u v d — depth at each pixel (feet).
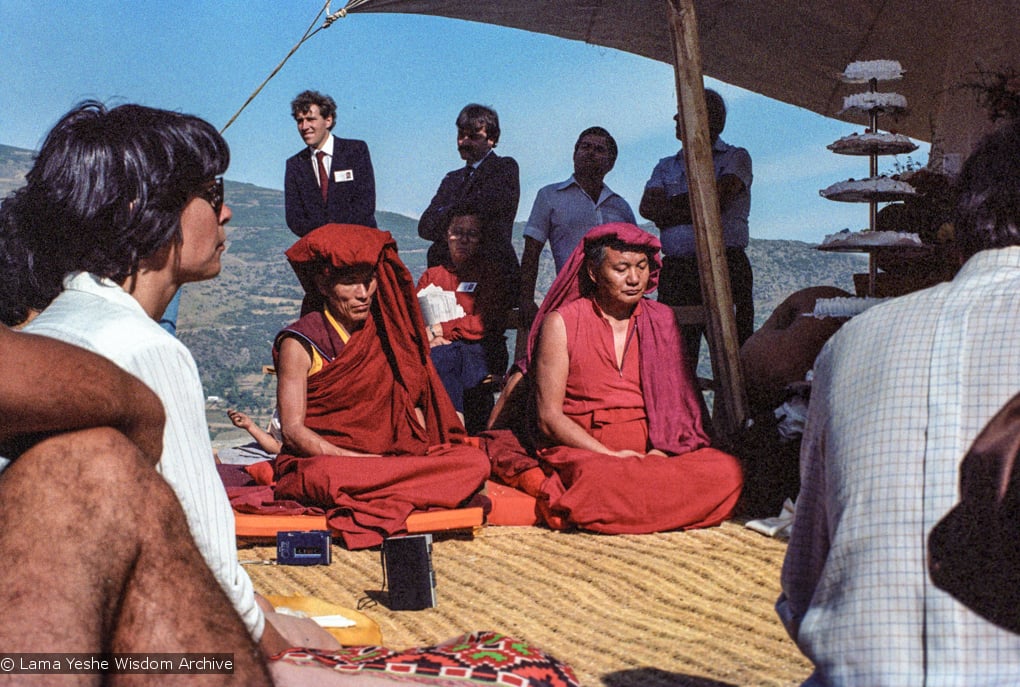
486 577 15.65
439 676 6.86
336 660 6.95
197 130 6.73
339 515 17.65
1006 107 19.01
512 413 21.61
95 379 5.38
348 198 25.96
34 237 6.54
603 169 25.07
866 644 5.81
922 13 25.03
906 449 5.93
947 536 5.71
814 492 6.66
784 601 6.87
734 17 27.02
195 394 6.48
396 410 19.33
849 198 18.19
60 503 5.25
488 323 25.03
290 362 19.02
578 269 20.25
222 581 6.51
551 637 12.77
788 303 21.86
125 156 6.47
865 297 19.39
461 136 25.36
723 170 23.98
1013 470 5.51
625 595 14.51
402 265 19.29
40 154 6.57
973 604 5.60
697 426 19.69
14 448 5.43
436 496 17.81
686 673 11.12
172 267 6.85
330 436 19.08
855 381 6.28
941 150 22.08
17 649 4.99
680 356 19.97
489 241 25.17
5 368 5.12
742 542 17.12
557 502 18.02
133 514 5.34
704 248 20.90
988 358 5.86
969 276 6.29
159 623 5.35
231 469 20.88
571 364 19.76
